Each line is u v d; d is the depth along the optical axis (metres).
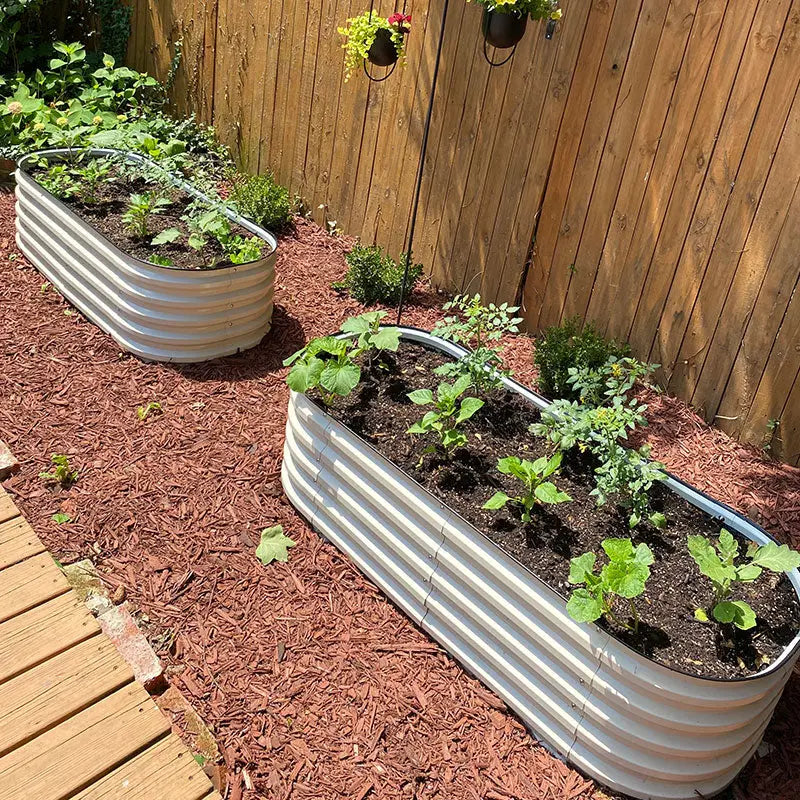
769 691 2.55
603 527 3.01
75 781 1.92
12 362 4.32
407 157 5.34
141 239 4.66
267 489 3.69
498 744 2.74
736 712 2.50
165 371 4.40
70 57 7.30
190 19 6.76
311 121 5.95
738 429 4.24
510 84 4.64
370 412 3.48
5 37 7.35
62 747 1.99
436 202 5.26
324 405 3.50
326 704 2.80
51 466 3.67
